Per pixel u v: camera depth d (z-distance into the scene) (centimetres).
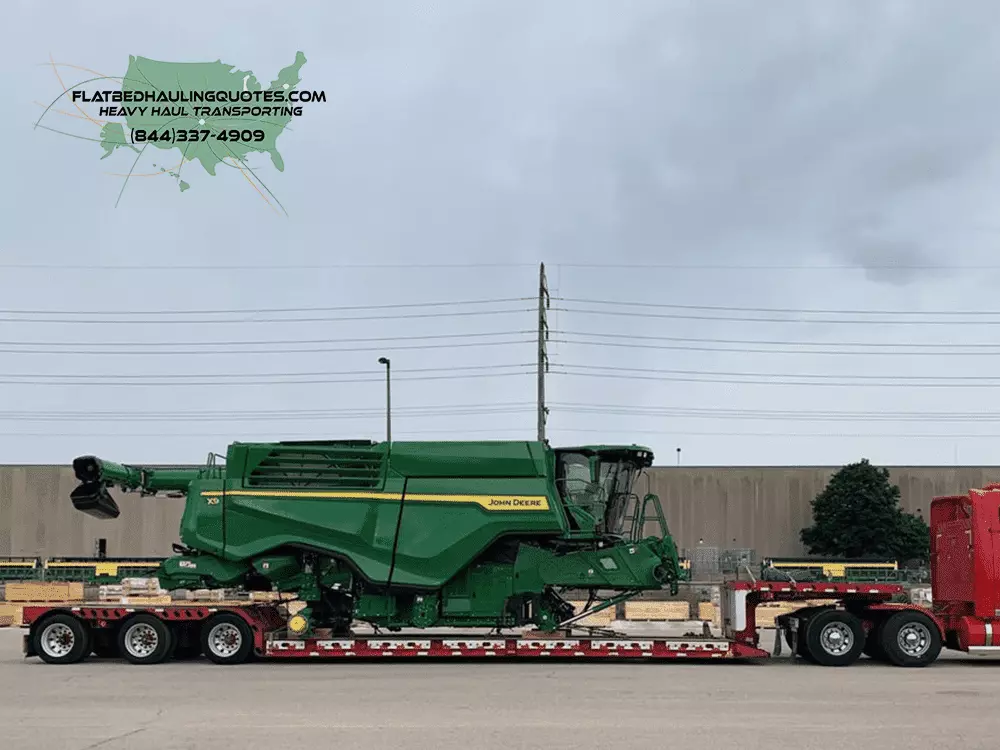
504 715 1158
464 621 1808
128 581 2923
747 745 980
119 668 1692
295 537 1805
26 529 6712
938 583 1886
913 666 1714
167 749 962
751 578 1845
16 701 1291
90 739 1018
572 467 1866
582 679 1502
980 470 6869
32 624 1780
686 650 1736
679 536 6781
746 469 6831
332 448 1827
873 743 996
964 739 1019
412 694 1337
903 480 6900
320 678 1523
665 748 964
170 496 2031
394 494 1805
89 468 1847
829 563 5544
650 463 1925
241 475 1842
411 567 1780
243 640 1753
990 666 1738
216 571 1831
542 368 4391
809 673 1600
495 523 1783
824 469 6800
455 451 1819
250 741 1000
